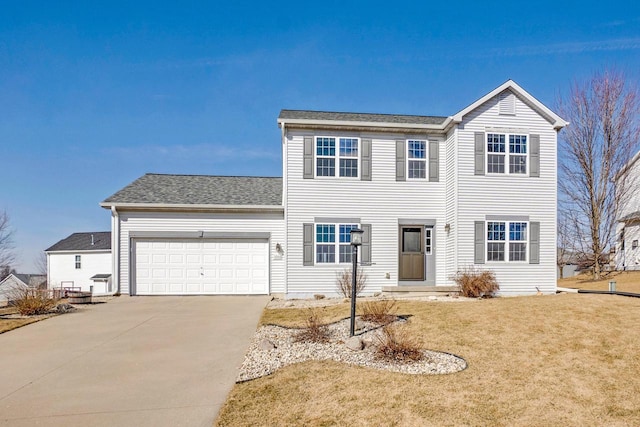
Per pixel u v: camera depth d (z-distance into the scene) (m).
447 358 7.58
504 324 9.61
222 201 17.28
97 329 10.58
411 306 12.02
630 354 7.62
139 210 16.78
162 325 10.99
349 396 6.04
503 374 6.86
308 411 5.59
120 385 6.65
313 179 16.16
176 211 16.91
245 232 17.11
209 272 16.95
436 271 16.45
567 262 25.91
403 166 16.53
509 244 15.86
